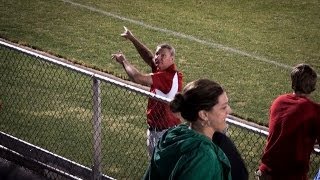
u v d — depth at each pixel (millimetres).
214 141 10773
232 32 35156
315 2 39094
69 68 16453
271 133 14641
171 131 9648
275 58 32594
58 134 22453
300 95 14656
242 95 28703
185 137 9414
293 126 14312
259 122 26344
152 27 35344
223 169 9375
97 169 17203
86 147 21703
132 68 17984
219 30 35312
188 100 9461
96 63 30750
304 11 37938
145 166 20609
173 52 17859
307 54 33250
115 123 23812
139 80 17766
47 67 27812
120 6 37594
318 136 14375
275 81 30297
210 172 9141
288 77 30750
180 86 17953
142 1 38344
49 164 17812
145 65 31156
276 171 14625
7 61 28188
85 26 34938
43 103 24844
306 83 14516
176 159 9414
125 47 32812
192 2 38438
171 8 37594
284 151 14438
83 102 25281
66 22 35250
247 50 33250
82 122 23578
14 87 26000
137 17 36375
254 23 36344
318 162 20469
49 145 21656
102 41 33281
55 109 24453
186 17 36625
